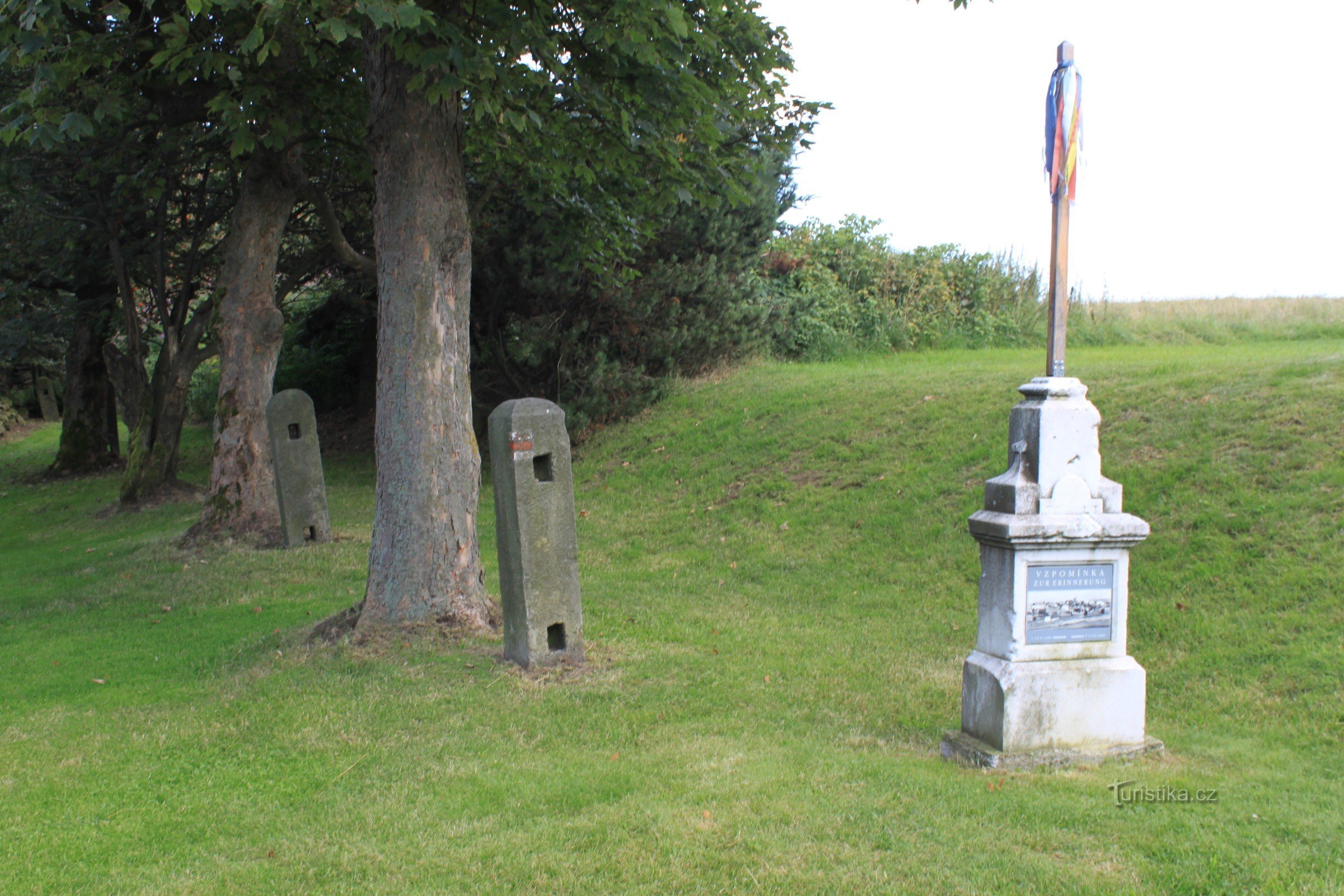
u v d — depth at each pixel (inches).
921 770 177.2
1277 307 799.7
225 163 579.5
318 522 474.9
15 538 634.8
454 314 297.6
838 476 449.4
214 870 149.1
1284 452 320.2
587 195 466.0
